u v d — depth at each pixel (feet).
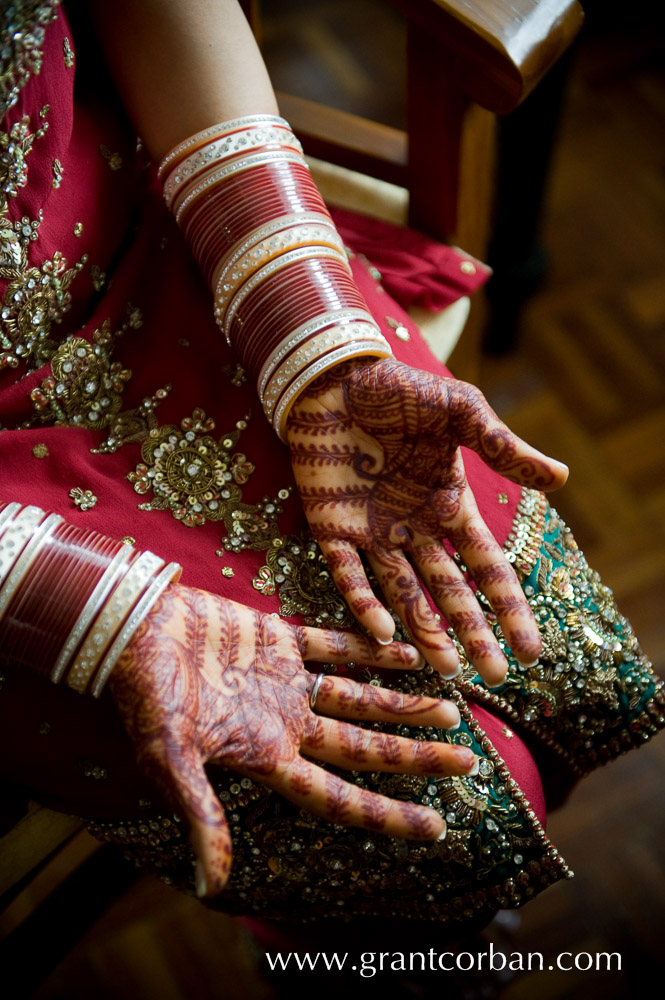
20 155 2.15
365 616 2.19
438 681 2.32
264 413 2.45
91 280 2.50
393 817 2.02
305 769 2.02
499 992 3.92
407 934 2.63
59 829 2.70
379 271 3.09
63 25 2.26
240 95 2.43
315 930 2.73
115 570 2.02
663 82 6.28
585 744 2.57
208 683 2.04
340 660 2.22
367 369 2.28
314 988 3.89
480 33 2.54
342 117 3.32
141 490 2.36
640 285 5.58
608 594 2.61
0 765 2.33
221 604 2.14
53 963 3.19
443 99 2.86
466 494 2.31
